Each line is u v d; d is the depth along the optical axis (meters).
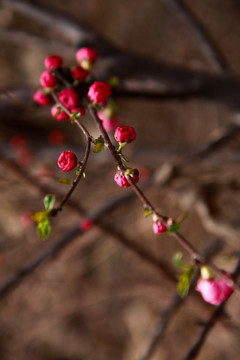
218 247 0.64
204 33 0.58
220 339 0.94
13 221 0.91
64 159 0.35
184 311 0.98
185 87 0.52
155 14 1.11
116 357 1.16
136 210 1.03
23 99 0.47
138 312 1.12
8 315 1.04
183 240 0.38
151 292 0.87
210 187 0.66
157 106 1.13
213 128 1.03
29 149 0.83
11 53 1.17
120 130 0.34
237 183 0.65
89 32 0.54
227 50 1.07
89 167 0.82
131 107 1.16
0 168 0.72
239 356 0.91
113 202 0.58
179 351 0.97
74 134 1.09
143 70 0.52
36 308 1.03
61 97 0.39
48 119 1.06
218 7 1.09
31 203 0.87
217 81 0.53
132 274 1.04
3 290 0.54
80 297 0.99
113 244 1.08
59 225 0.83
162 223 0.37
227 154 0.64
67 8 1.11
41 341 1.14
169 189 0.66
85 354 1.18
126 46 1.13
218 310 0.42
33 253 0.94
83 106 0.39
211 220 0.65
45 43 0.60
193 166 0.63
